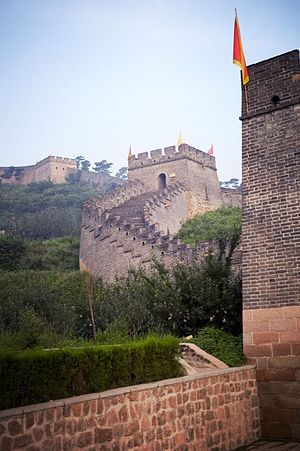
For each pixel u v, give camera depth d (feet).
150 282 73.51
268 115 54.85
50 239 241.35
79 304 90.07
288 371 47.73
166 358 39.27
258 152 54.60
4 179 429.79
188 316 64.28
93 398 31.04
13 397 27.99
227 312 62.18
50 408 28.45
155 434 34.99
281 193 52.21
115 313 80.48
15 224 280.10
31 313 79.92
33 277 138.21
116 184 417.69
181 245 118.42
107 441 31.42
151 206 176.24
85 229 175.63
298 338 47.98
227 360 49.62
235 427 43.57
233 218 205.98
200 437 39.04
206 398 40.73
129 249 137.59
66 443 28.99
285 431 46.68
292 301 49.19
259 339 49.75
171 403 36.99
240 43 57.77
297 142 52.44
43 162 416.26
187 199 223.51
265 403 48.06
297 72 53.98
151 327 67.36
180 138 236.02
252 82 56.59
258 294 51.08
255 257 52.13
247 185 54.39
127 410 33.27
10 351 29.14
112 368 34.30
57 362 30.60
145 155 238.27
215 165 251.39
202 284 65.26
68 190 367.25
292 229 50.72
